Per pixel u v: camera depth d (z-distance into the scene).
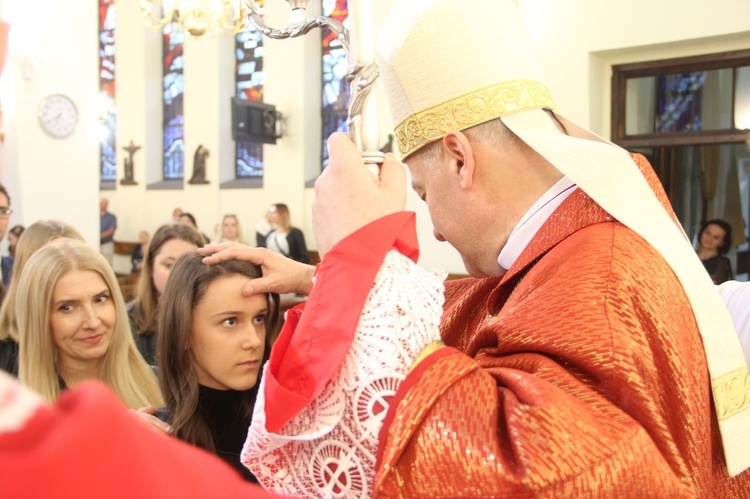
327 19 0.92
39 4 7.95
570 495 0.67
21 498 0.26
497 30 1.02
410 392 0.73
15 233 6.33
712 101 5.29
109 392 0.30
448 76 1.00
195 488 0.32
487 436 0.70
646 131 5.57
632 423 0.72
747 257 5.91
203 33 6.99
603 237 0.90
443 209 1.05
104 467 0.28
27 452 0.27
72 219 8.26
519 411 0.71
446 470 0.69
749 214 5.83
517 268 0.99
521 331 0.84
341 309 0.78
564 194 0.99
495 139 1.00
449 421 0.71
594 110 5.56
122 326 2.02
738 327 1.30
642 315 0.82
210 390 1.36
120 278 8.63
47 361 1.90
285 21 9.37
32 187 7.94
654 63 5.43
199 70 10.60
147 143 11.41
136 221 11.52
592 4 5.43
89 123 8.40
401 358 0.76
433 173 1.05
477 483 0.68
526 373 0.78
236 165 10.65
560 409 0.70
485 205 1.01
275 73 9.66
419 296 0.80
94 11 8.41
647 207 0.93
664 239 0.92
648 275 0.85
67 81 8.19
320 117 9.67
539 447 0.68
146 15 7.39
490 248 1.04
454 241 1.07
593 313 0.81
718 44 5.15
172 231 2.92
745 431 0.90
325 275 0.81
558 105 5.59
